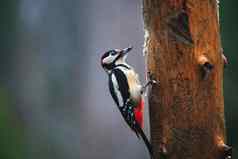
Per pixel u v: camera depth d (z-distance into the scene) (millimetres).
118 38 20312
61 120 20562
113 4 20344
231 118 17641
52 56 21156
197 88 7809
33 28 21438
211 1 7816
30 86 21172
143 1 8188
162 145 7992
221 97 7914
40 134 20297
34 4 21328
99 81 20500
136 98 8812
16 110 20797
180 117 7891
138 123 8742
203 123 7828
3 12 21688
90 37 20625
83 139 20125
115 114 20172
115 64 9367
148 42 8133
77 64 20797
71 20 20906
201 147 7852
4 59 21562
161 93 7988
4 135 19703
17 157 19500
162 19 7957
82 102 20484
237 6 18016
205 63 7719
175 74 7895
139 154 19641
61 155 20016
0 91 20922
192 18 7812
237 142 17578
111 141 19906
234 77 17781
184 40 7840
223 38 17969
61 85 20859
